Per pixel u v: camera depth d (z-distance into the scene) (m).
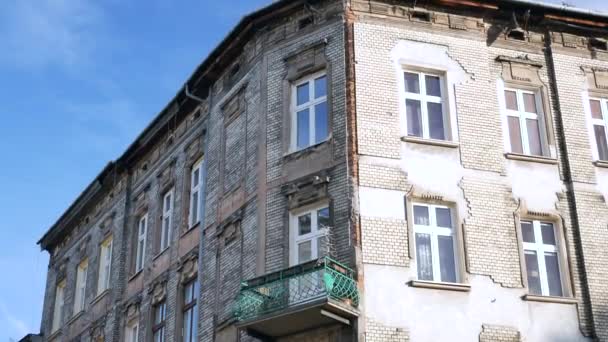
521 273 19.55
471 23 22.38
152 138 29.72
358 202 19.14
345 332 17.70
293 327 18.11
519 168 20.91
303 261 19.55
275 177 20.83
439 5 22.22
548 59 22.78
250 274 20.33
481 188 20.23
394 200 19.41
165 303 25.80
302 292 17.27
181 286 24.81
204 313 22.42
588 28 23.36
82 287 33.75
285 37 22.55
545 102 22.17
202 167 26.11
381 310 18.06
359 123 20.12
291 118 21.50
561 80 22.53
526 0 22.55
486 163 20.61
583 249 20.36
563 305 19.50
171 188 28.05
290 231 19.95
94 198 34.06
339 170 19.69
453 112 21.05
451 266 19.34
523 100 22.27
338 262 18.00
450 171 20.19
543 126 22.00
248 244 20.91
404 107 20.88
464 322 18.50
